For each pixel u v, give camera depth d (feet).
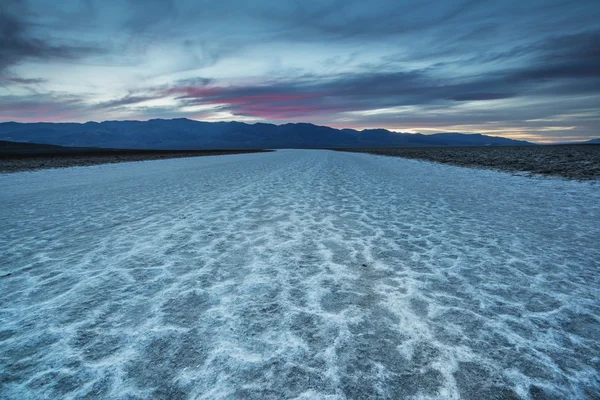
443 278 12.53
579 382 7.05
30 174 60.39
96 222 21.99
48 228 20.44
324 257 14.97
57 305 10.48
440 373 7.30
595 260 14.30
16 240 17.88
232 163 95.04
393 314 9.86
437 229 19.75
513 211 24.40
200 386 6.95
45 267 13.85
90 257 15.08
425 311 10.03
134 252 15.76
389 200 29.66
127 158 121.70
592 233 18.40
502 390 6.82
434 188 36.88
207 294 11.24
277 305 10.44
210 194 34.19
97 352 8.06
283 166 79.30
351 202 28.84
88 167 79.20
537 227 19.86
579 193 31.04
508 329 9.04
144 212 25.18
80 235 18.81
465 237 18.03
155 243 17.17
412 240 17.56
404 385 6.97
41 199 31.63
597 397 6.64
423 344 8.34
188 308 10.27
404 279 12.46
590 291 11.37
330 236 18.39
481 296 11.03
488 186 37.55
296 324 9.30
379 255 15.20
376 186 39.24
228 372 7.36
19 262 14.49
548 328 9.10
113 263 14.29
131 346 8.29
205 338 8.63
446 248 16.15
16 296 11.14
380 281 12.29
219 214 24.30
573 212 23.61
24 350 8.18
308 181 45.55
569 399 6.58
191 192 35.76
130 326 9.24
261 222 21.75
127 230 19.86
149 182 46.24
